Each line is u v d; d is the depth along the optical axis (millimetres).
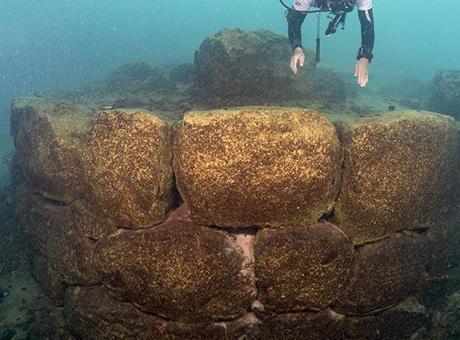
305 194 3934
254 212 3969
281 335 4367
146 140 4027
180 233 4098
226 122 3793
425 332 4945
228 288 4156
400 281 4488
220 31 7680
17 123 6320
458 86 8320
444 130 4543
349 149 4145
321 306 4266
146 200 4117
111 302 4570
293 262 4004
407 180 4285
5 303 5539
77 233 4801
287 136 3801
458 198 5160
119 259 4203
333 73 9195
